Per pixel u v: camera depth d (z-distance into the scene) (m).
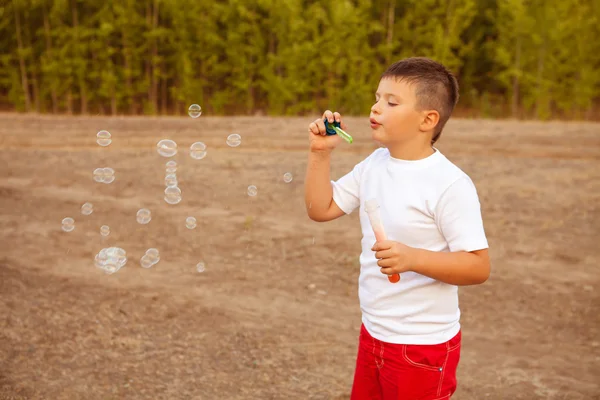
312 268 4.82
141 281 4.47
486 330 3.84
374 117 1.65
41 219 6.10
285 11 17.75
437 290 1.64
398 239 1.64
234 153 9.85
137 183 7.64
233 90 19.17
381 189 1.68
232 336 3.60
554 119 18.75
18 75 19.73
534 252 5.28
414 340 1.65
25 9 18.97
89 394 2.90
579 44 17.94
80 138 11.33
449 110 1.64
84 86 18.95
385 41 19.42
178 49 18.84
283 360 3.33
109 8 18.80
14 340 3.42
